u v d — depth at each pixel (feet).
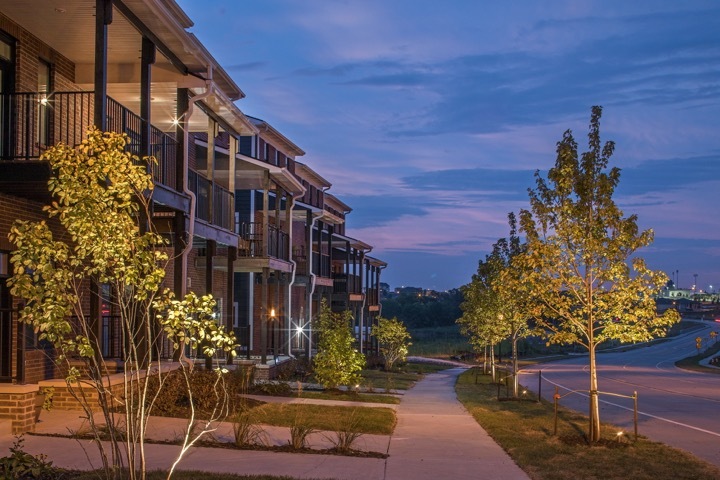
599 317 48.06
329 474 33.68
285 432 44.52
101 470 29.86
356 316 163.53
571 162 48.80
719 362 176.45
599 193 48.11
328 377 74.08
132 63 54.80
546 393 91.40
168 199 51.37
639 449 44.75
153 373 49.57
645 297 47.50
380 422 52.24
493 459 39.99
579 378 123.44
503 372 131.23
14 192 43.98
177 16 54.90
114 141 24.89
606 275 47.62
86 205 23.52
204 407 49.03
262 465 34.55
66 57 52.85
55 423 39.68
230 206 73.10
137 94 57.31
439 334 323.78
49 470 29.40
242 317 104.58
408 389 89.56
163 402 46.83
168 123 65.72
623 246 48.14
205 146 83.35
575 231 47.85
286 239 97.96
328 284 126.11
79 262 24.09
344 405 61.82
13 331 44.65
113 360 51.88
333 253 162.40
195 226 59.21
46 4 43.34
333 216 125.80
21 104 46.68
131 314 26.13
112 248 23.49
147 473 30.78
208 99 60.34
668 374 135.54
